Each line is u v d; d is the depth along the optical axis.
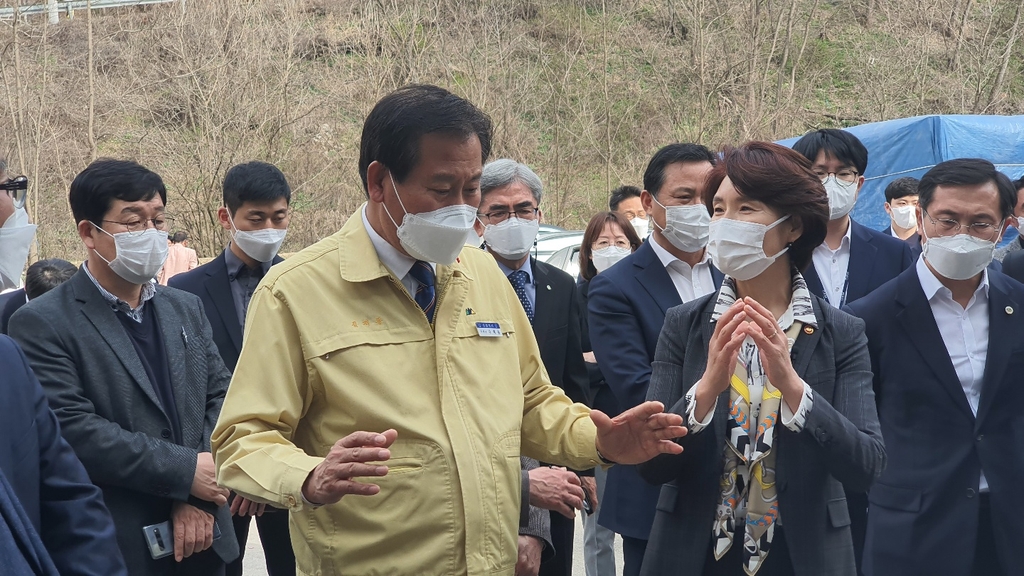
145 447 3.40
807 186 2.84
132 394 3.49
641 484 3.71
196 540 3.49
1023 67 24.12
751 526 2.72
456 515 2.39
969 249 3.43
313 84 23.09
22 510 2.10
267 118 20.88
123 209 3.60
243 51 21.09
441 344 2.49
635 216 7.52
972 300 3.58
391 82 22.48
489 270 2.75
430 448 2.40
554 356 4.16
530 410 2.76
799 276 2.96
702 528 2.76
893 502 3.54
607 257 5.57
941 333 3.58
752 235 2.83
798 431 2.62
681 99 24.48
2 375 2.34
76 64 23.00
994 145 11.67
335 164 21.50
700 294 4.06
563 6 25.73
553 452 2.67
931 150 11.80
